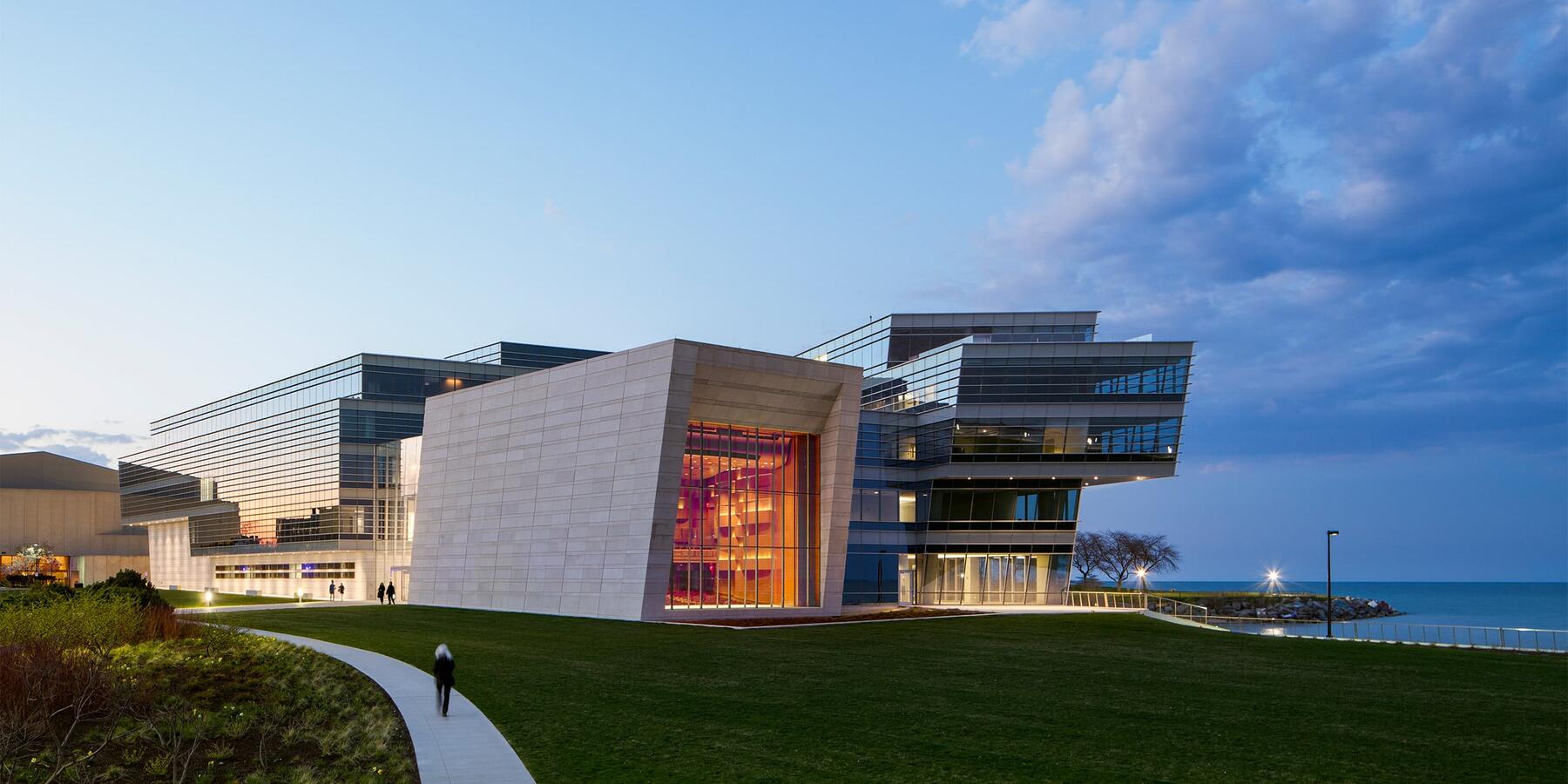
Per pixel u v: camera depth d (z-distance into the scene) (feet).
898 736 68.80
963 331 314.55
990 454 257.34
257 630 135.13
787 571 185.98
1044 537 268.00
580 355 408.46
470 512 207.21
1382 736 71.46
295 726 68.90
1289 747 67.36
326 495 315.17
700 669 102.22
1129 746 66.85
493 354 392.88
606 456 176.14
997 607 241.35
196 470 401.29
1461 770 61.21
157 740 63.10
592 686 88.69
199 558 393.29
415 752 61.11
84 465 492.54
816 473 192.24
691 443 176.96
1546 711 83.46
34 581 276.21
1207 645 140.67
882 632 151.74
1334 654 128.47
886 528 268.62
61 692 66.85
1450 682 101.65
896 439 273.13
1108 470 256.52
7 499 446.60
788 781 56.08
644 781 55.42
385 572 312.71
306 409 335.88
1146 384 256.32
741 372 175.73
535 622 156.35
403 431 326.85
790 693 86.89
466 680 89.61
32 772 55.11
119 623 99.50
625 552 168.25
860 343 336.29
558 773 56.65
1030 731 71.41
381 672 93.15
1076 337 314.35
